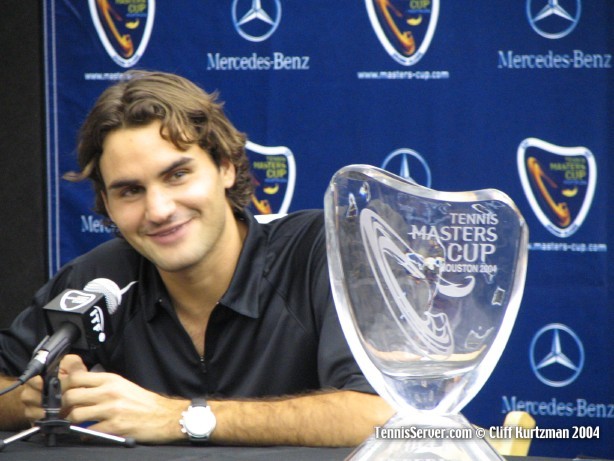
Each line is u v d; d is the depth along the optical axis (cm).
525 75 596
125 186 350
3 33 614
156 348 400
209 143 360
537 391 599
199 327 399
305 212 417
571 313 597
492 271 229
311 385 395
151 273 404
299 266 397
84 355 404
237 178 399
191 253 357
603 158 594
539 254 600
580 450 594
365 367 231
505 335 229
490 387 602
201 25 610
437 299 231
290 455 274
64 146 617
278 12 606
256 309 389
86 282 412
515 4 594
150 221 350
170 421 340
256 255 395
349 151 606
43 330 409
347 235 230
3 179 618
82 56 615
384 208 230
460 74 599
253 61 608
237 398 361
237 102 610
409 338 231
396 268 231
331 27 604
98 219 616
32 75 616
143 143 344
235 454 277
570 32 593
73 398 340
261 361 393
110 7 613
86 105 616
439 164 601
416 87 601
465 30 598
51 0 614
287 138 608
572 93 595
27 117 617
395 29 600
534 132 597
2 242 621
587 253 596
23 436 296
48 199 618
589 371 596
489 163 599
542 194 598
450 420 230
